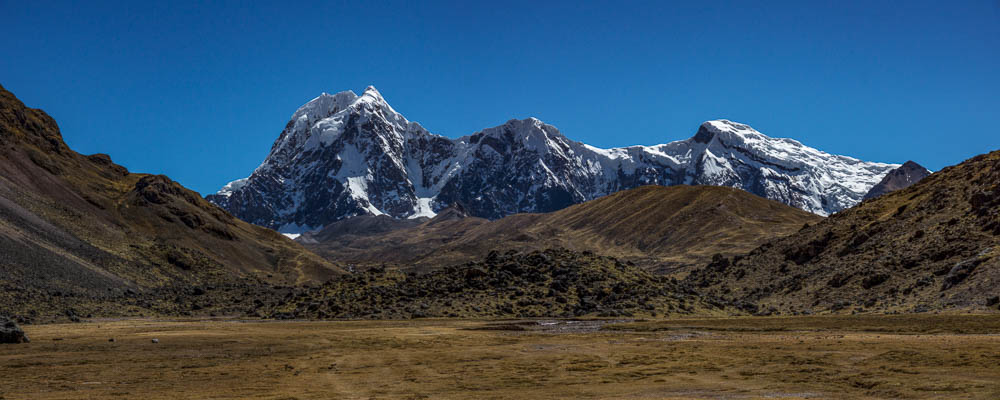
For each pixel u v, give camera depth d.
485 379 52.72
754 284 192.50
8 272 180.62
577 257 159.38
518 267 152.75
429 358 67.75
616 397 42.91
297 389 48.78
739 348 69.06
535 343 82.00
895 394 40.19
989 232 148.12
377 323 121.00
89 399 45.03
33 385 52.16
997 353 53.72
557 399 42.62
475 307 133.25
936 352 56.94
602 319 122.56
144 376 56.59
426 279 155.00
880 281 152.12
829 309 147.50
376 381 52.50
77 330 110.50
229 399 44.16
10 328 85.25
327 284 164.75
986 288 122.19
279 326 118.88
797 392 42.53
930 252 153.25
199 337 93.69
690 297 145.50
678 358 62.34
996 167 174.12
